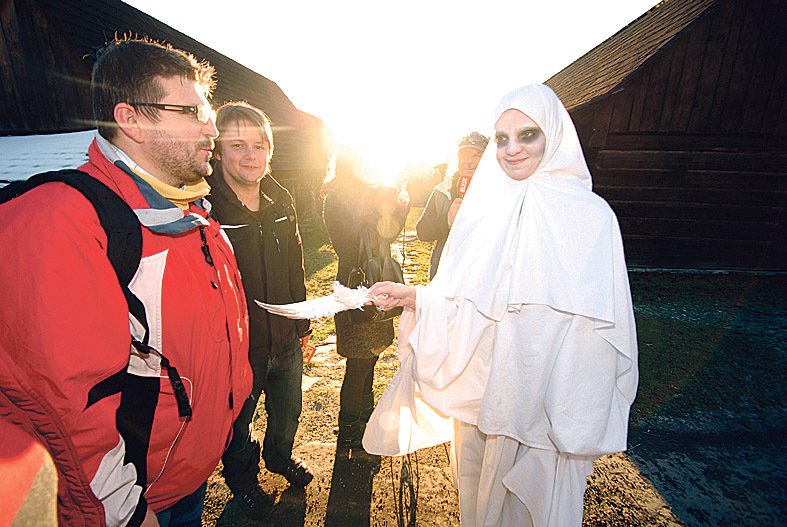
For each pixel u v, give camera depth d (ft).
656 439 8.93
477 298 4.50
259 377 6.07
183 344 3.66
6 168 9.89
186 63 3.66
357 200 6.72
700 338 14.26
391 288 4.90
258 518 6.79
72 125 22.18
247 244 5.69
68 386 2.73
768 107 22.65
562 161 4.37
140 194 3.47
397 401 5.86
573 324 4.09
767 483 7.66
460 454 5.51
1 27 18.98
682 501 7.23
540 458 4.48
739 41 21.83
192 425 3.90
